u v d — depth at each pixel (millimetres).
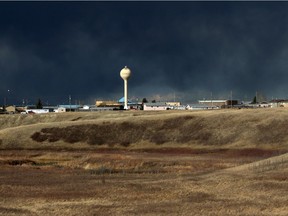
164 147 86500
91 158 68688
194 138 88438
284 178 35281
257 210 26719
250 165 43719
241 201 29344
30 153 81250
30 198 32094
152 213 26562
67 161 70312
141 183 37719
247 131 87000
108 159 67000
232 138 85688
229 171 42125
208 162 62531
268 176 36438
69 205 29406
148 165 61344
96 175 45281
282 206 27500
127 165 61812
